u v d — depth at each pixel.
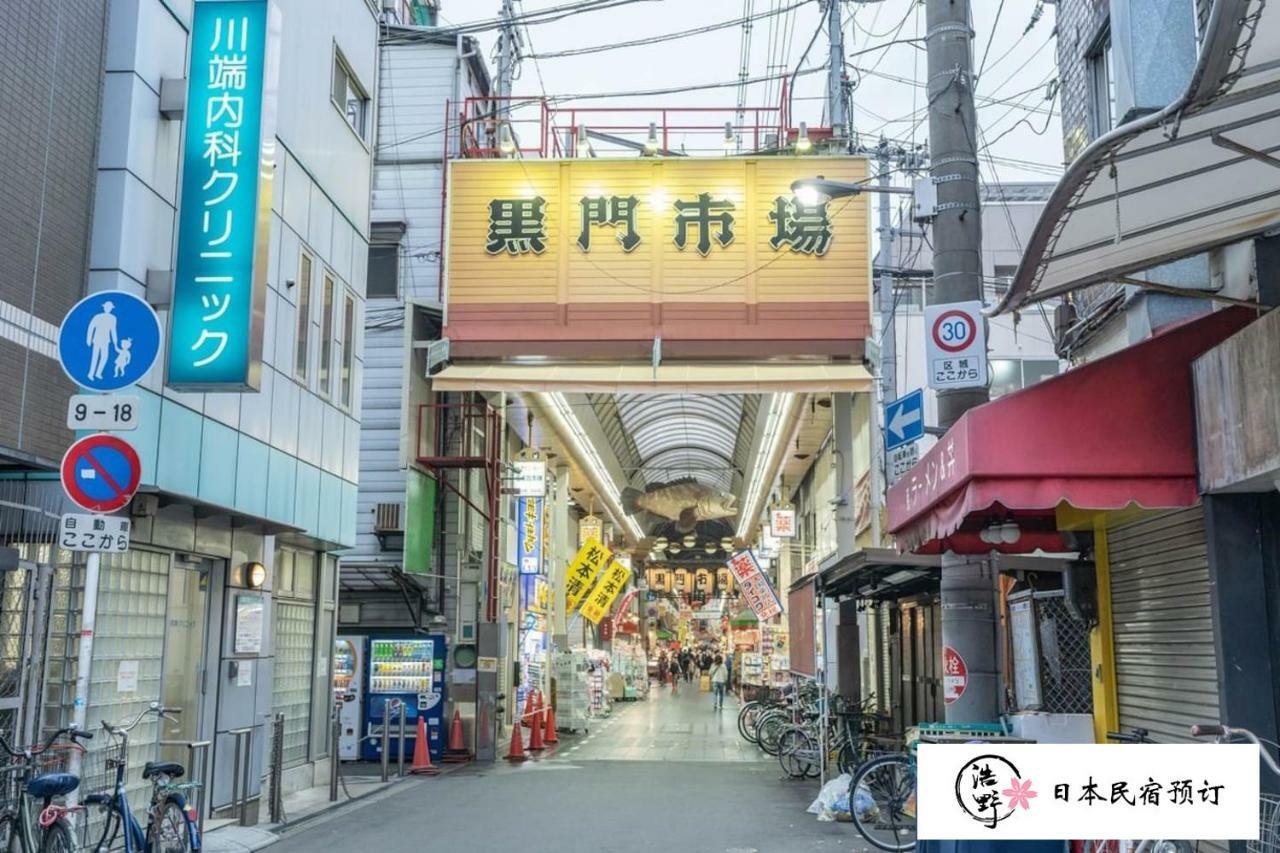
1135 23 9.16
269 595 14.07
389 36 25.16
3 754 8.69
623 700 45.50
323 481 15.38
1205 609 7.62
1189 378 7.25
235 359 10.12
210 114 10.41
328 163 15.70
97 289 9.91
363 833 12.07
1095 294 11.22
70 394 9.70
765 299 20.73
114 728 9.45
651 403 37.38
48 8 9.38
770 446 30.20
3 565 8.65
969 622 10.28
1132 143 5.28
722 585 72.12
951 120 10.19
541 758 21.61
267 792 13.88
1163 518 8.34
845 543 22.75
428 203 24.47
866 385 20.11
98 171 10.10
